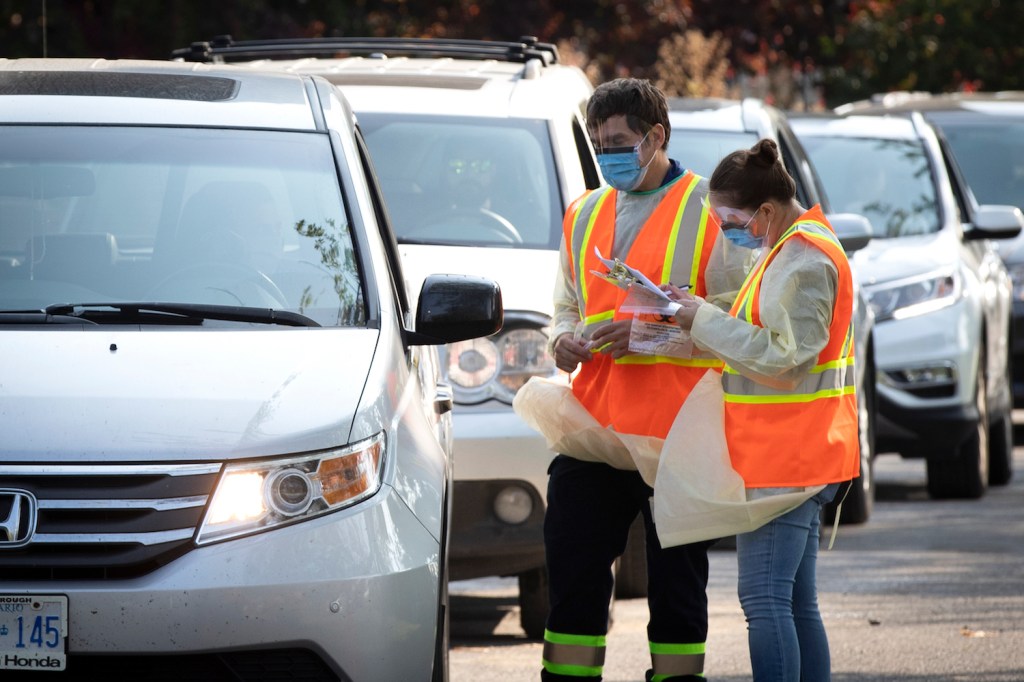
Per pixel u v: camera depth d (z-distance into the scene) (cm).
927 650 2052
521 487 2003
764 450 1488
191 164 1602
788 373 1488
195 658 1283
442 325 1543
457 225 2239
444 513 1486
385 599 1315
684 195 1567
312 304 1509
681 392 1543
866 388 3058
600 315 1577
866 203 3534
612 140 1548
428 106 2383
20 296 1482
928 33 7538
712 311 1483
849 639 2112
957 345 3247
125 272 1514
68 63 1822
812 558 1550
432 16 4819
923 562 2655
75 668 1275
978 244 3669
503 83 2473
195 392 1341
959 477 3391
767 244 1502
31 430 1293
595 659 1587
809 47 6512
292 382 1372
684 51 5644
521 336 2033
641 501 1603
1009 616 2247
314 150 1633
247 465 1302
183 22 4212
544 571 2122
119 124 1634
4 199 1558
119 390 1334
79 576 1273
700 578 1593
